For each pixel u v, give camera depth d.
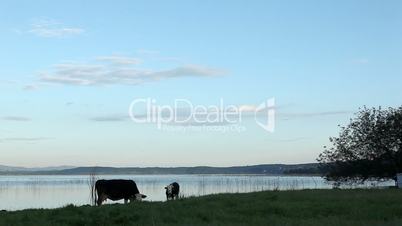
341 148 49.47
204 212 21.69
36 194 65.44
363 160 48.22
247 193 30.94
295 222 18.77
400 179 40.25
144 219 19.98
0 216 21.94
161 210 22.45
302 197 27.55
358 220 19.23
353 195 28.62
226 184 85.25
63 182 129.88
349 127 49.66
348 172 49.06
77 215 21.11
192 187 72.44
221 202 25.33
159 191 69.44
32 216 21.31
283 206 23.33
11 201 50.38
